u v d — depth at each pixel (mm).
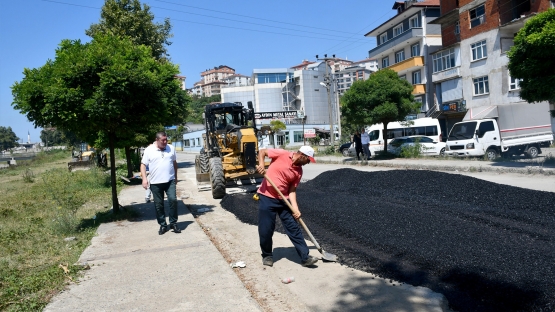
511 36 26641
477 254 4586
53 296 4215
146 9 24375
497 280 3895
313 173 17625
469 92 29359
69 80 7082
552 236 5184
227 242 6426
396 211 6793
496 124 17047
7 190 18391
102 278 4691
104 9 23578
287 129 55156
